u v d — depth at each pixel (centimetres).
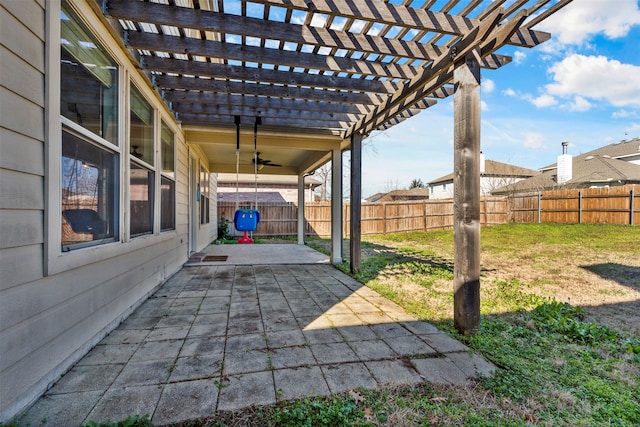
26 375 157
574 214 1188
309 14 246
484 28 230
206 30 241
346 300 358
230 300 351
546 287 437
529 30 248
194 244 702
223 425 148
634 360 221
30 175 161
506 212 1393
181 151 521
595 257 659
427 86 317
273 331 262
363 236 1202
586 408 166
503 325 282
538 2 200
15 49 151
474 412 161
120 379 185
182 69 311
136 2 226
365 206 1259
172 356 215
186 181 569
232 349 227
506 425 151
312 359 214
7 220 146
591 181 1689
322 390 177
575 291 417
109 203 256
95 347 227
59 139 183
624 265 580
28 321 159
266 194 1706
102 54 244
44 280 172
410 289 410
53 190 177
